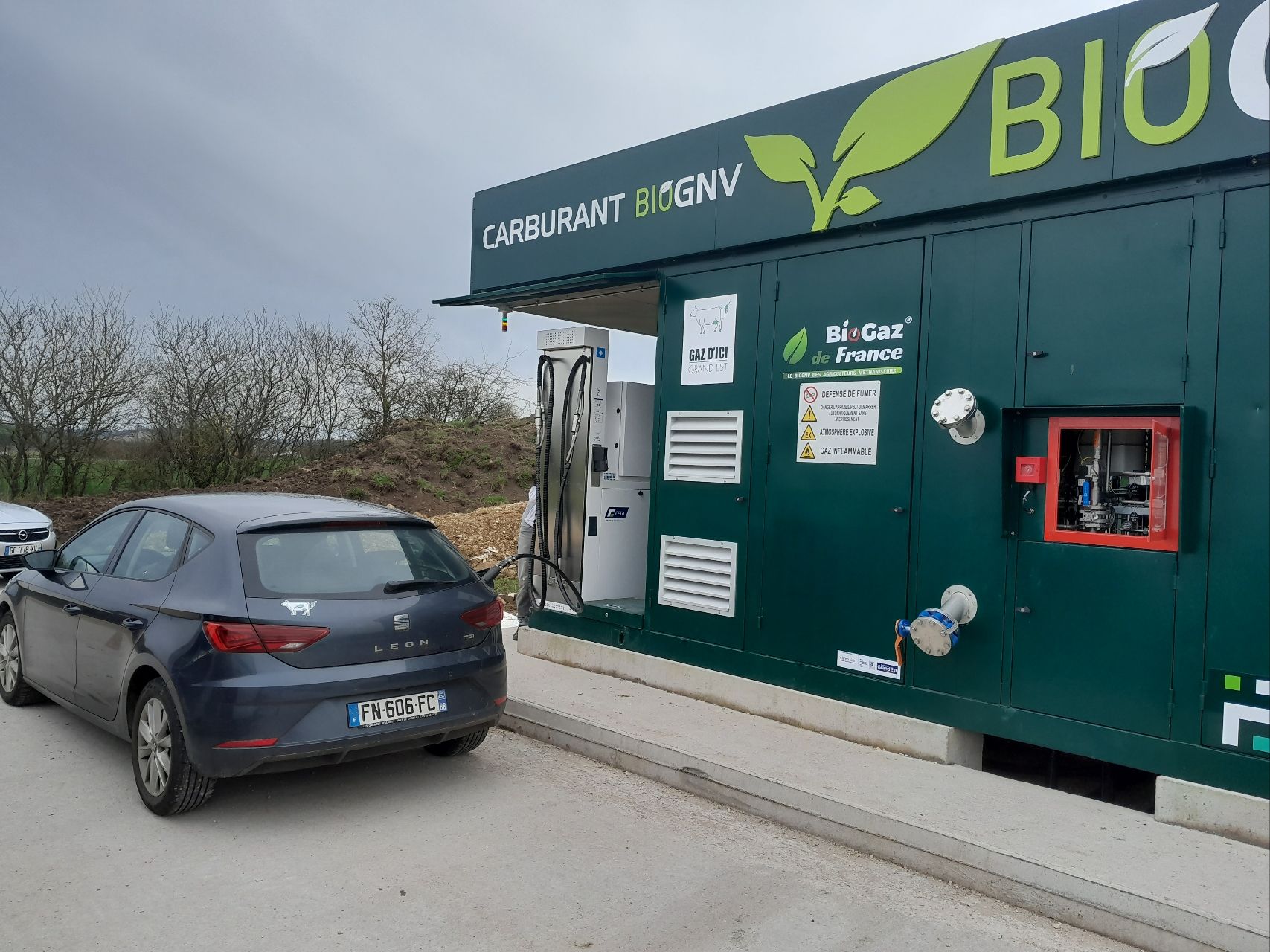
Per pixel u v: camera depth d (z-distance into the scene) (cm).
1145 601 409
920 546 488
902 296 500
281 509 477
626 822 435
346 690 410
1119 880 337
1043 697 441
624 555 720
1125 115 412
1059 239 440
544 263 720
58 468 2339
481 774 501
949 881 376
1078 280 432
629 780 494
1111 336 421
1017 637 450
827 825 417
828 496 530
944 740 470
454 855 393
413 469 2192
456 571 491
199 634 410
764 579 562
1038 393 444
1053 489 441
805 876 379
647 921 338
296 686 399
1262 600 377
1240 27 379
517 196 746
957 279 477
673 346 625
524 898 354
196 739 399
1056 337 439
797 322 550
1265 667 375
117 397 2334
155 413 2412
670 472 625
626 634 652
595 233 677
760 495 566
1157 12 402
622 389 711
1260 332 379
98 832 409
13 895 349
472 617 470
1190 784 390
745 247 577
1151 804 457
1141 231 413
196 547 456
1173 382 402
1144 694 408
